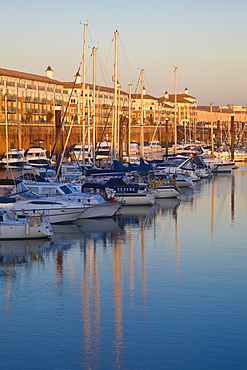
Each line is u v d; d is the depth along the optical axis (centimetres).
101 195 5169
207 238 4219
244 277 3156
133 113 19562
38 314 2619
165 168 8600
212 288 2962
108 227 4603
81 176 6378
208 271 3278
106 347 2286
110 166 7088
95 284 3044
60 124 6297
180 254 3691
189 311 2641
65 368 2131
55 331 2436
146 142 15025
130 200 5806
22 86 14050
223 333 2405
